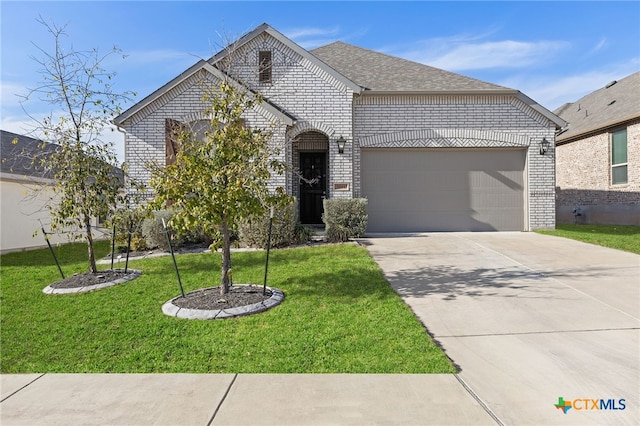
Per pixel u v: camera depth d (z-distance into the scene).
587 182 18.25
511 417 2.85
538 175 12.18
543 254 8.41
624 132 16.14
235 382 3.45
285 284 6.30
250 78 11.39
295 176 13.12
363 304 5.27
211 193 5.12
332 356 3.88
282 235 9.51
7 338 4.52
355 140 12.03
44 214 13.26
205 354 3.99
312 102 11.43
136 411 3.03
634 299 5.40
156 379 3.55
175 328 4.65
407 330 4.41
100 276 7.00
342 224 10.45
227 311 5.02
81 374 3.68
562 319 4.73
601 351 3.89
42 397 3.28
